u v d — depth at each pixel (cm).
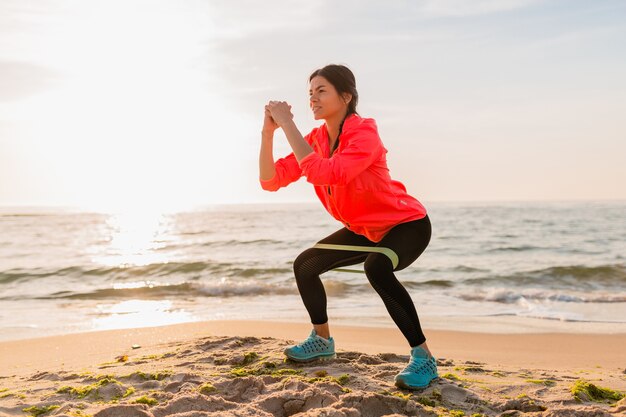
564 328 642
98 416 230
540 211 5372
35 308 825
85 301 910
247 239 2333
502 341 557
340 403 242
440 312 774
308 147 267
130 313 772
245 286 1034
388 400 249
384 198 277
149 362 348
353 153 262
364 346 511
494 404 263
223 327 619
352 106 286
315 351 319
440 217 4169
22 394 274
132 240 2462
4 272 1280
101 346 502
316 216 5112
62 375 318
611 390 287
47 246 2203
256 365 324
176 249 1988
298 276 312
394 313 279
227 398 267
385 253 272
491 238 2348
